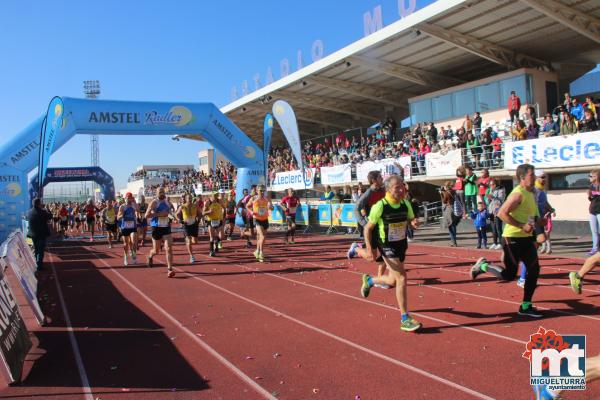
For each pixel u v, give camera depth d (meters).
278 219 22.61
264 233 12.50
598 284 7.82
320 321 6.44
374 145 25.53
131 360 5.21
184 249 16.34
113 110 17.58
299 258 12.75
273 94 28.62
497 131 19.61
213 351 5.40
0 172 16.98
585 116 15.05
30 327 6.68
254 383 4.46
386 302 7.32
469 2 16.03
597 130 14.39
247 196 16.31
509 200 5.88
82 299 8.52
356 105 31.52
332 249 14.39
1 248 7.36
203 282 9.75
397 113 30.94
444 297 7.45
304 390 4.26
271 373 4.69
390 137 25.42
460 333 5.61
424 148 20.03
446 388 4.14
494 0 15.98
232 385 4.44
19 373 4.69
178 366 4.97
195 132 19.52
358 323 6.25
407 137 23.88
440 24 18.03
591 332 5.39
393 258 5.78
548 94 21.41
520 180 5.96
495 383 4.18
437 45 20.45
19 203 17.19
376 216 5.75
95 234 28.14
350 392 4.17
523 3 16.27
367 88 27.22
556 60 22.34
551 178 16.23
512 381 4.21
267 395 4.19
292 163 30.17
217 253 14.59
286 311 7.07
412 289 8.19
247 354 5.26
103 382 4.62
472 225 17.20
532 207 6.03
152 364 5.06
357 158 24.78
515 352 4.90
